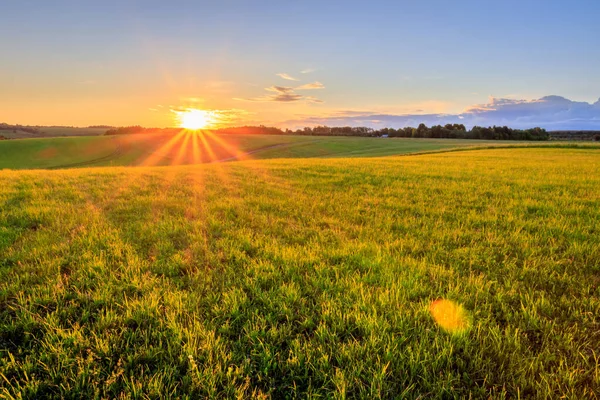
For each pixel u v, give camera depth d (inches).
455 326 111.4
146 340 105.0
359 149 3654.0
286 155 3346.5
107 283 145.3
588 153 1358.3
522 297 131.0
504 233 217.0
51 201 312.2
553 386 87.2
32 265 163.5
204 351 101.1
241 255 179.5
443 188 403.2
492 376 92.2
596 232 212.2
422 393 88.0
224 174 582.9
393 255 180.4
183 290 140.3
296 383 93.7
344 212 285.7
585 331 110.3
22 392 86.4
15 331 113.0
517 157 1117.7
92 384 88.9
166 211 284.2
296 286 144.2
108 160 2920.8
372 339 104.7
